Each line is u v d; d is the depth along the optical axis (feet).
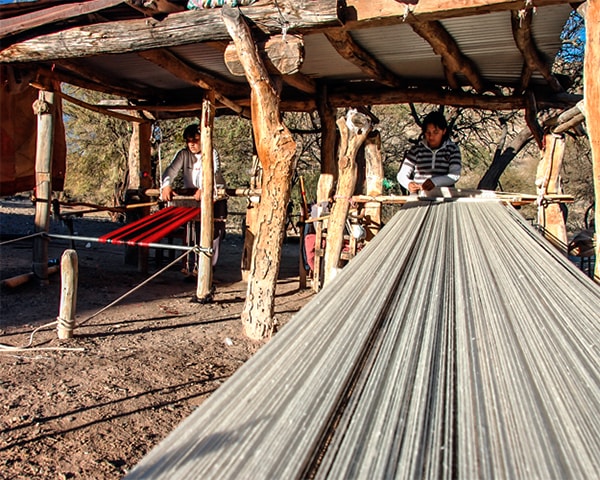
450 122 43.24
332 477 3.64
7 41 17.40
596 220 11.49
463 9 12.76
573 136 22.61
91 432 10.28
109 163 61.87
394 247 9.96
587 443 4.01
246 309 16.78
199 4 15.30
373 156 22.27
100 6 15.57
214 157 25.49
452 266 8.79
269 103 15.07
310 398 4.60
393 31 17.12
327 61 21.33
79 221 53.21
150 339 16.22
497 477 3.57
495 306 7.00
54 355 14.26
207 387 12.81
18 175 26.84
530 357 5.53
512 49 18.54
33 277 22.27
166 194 25.00
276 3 14.21
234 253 40.11
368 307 6.83
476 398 4.65
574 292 7.62
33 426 10.31
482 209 14.06
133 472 3.75
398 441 4.01
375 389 4.83
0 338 15.42
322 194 24.54
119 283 24.21
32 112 27.17
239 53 14.58
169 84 26.18
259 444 3.98
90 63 21.83
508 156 41.22
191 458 3.86
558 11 14.70
